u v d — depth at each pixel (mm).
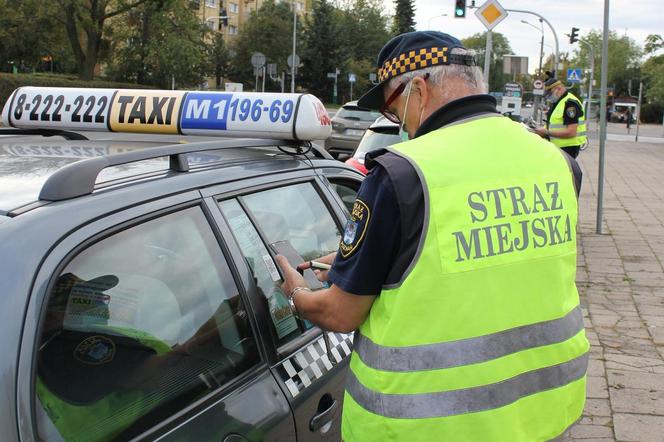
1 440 1214
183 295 1753
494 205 1543
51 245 1415
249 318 1937
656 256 7441
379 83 1791
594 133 39531
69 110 2523
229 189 2035
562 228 1658
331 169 2775
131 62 37062
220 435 1662
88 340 1465
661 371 4414
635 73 86938
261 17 69500
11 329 1292
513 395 1547
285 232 2279
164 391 1623
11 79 26172
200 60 37312
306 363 2080
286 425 1872
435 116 1665
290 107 2363
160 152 1829
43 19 33438
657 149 27109
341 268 1590
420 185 1494
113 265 1565
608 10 8031
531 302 1575
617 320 5379
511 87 21016
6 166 1906
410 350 1497
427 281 1481
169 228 1757
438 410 1490
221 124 2404
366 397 1562
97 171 1612
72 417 1383
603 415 3828
